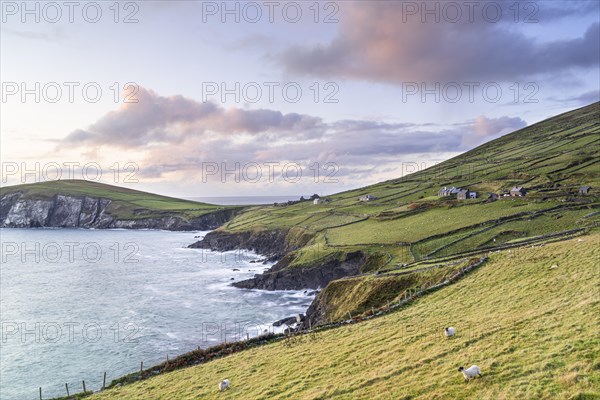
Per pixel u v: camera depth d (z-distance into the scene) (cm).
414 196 19562
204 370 4003
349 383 2712
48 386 6009
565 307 3209
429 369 2631
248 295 10888
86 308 9894
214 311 9475
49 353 7156
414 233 11738
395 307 5100
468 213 13038
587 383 1922
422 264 8094
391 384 2538
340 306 7581
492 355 2577
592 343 2342
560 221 10206
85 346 7438
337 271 10925
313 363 3397
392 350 3244
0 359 6944
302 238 15500
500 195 14775
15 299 10825
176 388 3556
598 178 15100
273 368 3534
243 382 3303
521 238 9031
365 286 7456
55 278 13662
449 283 5616
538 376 2119
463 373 2320
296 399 2658
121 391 3831
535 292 4006
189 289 11688
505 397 1986
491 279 5106
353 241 12262
